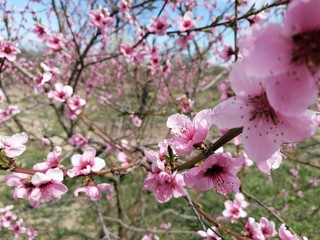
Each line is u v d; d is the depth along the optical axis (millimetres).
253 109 822
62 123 4273
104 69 7520
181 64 6652
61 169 1555
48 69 3025
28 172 1475
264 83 670
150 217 6109
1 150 1400
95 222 6277
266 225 2105
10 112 4031
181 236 5855
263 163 972
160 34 2955
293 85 646
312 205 6973
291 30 620
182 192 1398
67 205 6852
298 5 604
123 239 4363
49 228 6191
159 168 1299
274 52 638
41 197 1463
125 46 3541
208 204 6914
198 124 1090
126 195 6699
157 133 7590
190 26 2982
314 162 8195
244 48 652
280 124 797
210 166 1061
